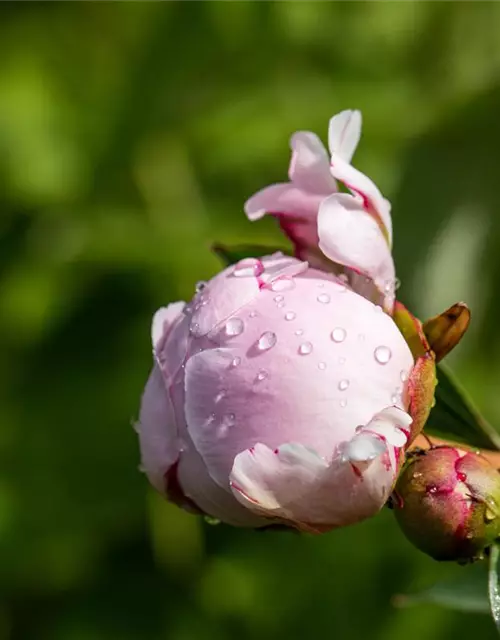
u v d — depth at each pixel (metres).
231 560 0.83
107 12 0.87
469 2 0.80
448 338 0.55
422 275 0.69
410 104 0.79
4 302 0.81
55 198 0.81
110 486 0.84
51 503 0.84
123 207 0.83
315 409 0.52
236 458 0.51
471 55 0.80
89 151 0.83
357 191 0.54
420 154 0.71
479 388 0.73
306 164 0.55
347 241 0.53
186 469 0.53
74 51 0.87
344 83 0.83
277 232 0.78
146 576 0.87
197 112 0.84
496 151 0.71
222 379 0.52
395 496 0.54
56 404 0.83
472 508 0.54
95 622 0.85
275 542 0.83
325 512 0.52
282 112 0.81
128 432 0.83
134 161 0.83
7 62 0.84
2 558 0.84
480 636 0.77
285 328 0.52
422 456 0.55
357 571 0.80
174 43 0.85
